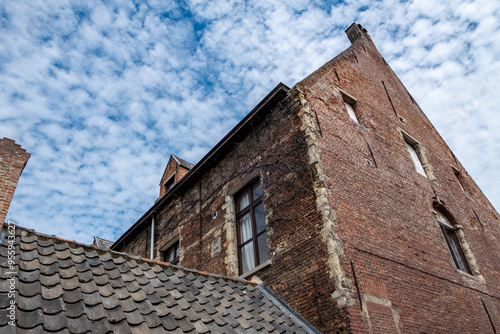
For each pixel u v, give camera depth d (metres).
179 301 5.24
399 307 7.08
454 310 8.45
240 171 10.21
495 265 11.74
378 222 8.27
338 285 6.37
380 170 9.73
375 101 12.45
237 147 10.79
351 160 8.98
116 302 4.47
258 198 9.56
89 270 4.95
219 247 9.86
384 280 7.23
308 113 8.89
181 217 12.34
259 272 8.19
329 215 7.20
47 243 5.19
